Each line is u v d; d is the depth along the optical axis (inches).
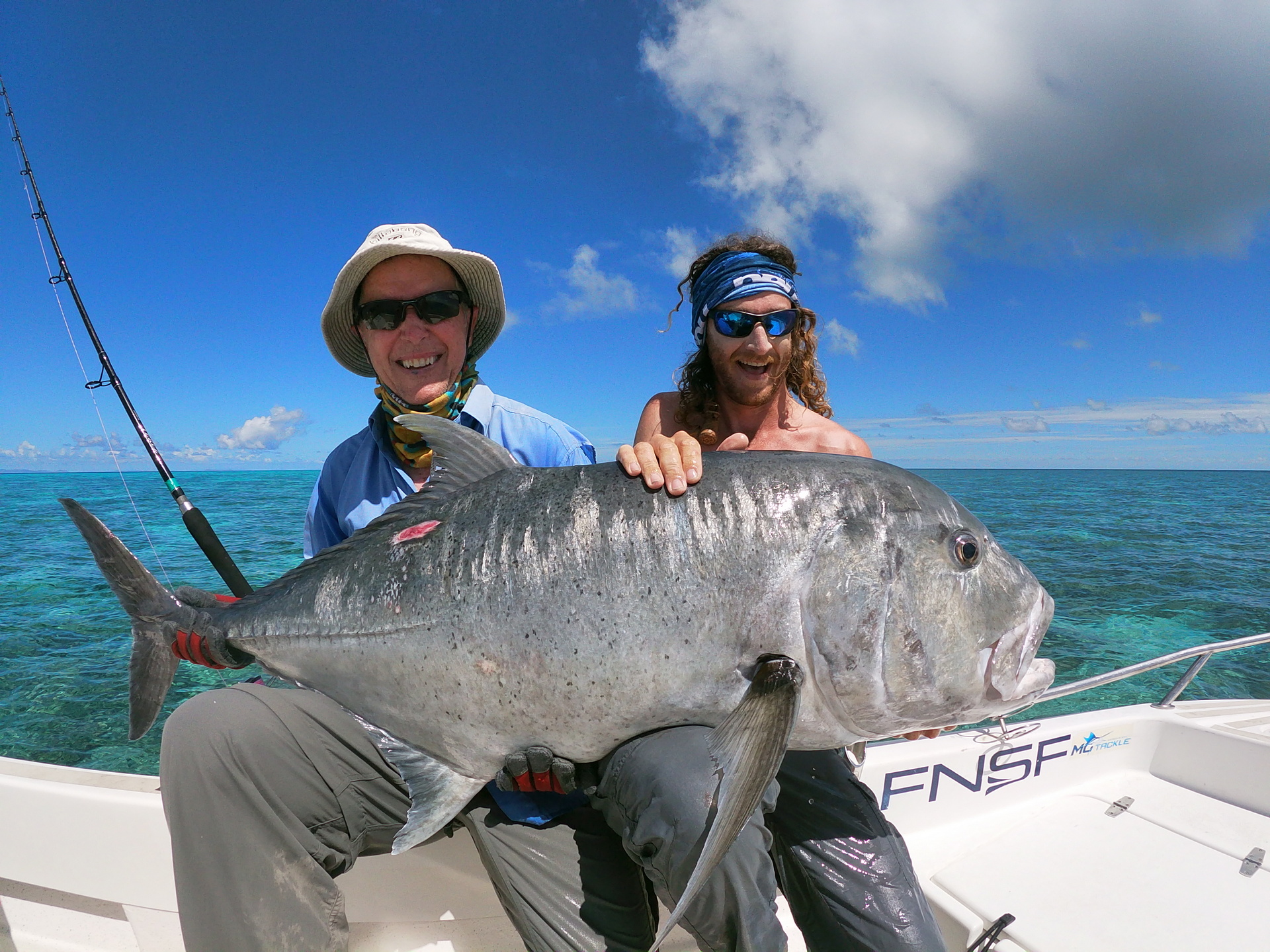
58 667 245.4
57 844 88.0
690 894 49.8
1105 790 112.7
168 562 430.9
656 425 131.0
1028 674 67.7
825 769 78.8
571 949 70.3
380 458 97.3
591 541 63.3
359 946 85.8
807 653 62.1
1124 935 80.1
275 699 71.6
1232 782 108.5
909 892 72.5
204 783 65.2
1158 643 315.3
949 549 64.1
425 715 68.0
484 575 64.9
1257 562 516.1
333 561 74.1
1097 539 646.5
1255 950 77.7
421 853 89.2
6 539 556.7
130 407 116.7
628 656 61.9
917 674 62.8
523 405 105.2
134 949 84.3
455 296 93.2
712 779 58.2
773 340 114.0
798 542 62.4
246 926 65.7
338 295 95.0
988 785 107.1
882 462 69.3
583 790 70.3
